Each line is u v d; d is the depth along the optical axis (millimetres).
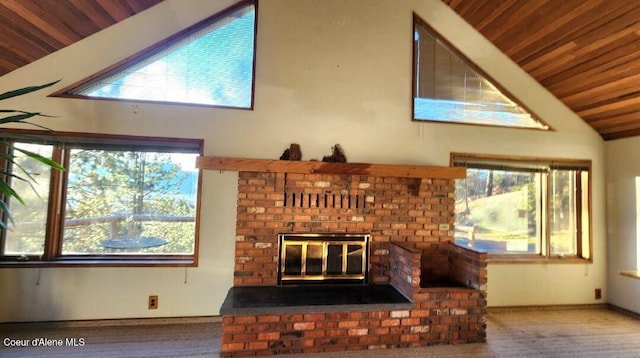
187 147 3131
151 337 2682
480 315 2705
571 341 2734
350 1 3377
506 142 3574
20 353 2371
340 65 3326
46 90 2900
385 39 3410
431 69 3533
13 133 2824
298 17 3287
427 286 2859
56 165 2135
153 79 3105
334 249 3133
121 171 3109
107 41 2969
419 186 3250
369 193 3236
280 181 3096
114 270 2918
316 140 3254
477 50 3529
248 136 3170
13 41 2592
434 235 3322
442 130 3467
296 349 2475
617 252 3580
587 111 3566
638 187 3412
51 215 2947
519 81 3582
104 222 3074
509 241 3631
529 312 3434
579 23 2693
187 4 3104
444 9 3504
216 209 3078
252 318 2434
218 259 3062
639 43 2539
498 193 3641
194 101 3145
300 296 2711
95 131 2969
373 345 2574
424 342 2635
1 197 2871
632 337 2826
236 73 3215
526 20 2988
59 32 2721
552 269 3580
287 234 3070
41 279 2826
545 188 3682
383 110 3373
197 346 2547
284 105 3227
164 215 3146
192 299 3012
